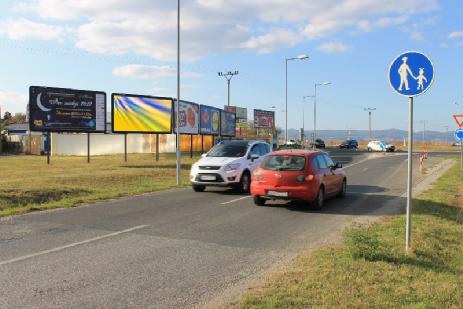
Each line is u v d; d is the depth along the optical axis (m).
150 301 5.25
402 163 34.78
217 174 15.67
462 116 23.42
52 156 39.25
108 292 5.55
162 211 11.82
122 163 29.06
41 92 26.75
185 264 6.79
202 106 38.47
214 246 7.94
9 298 5.32
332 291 5.31
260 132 87.25
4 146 49.91
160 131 31.47
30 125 26.44
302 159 12.30
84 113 28.39
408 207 7.31
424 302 4.98
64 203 13.00
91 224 9.95
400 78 7.11
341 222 10.34
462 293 5.32
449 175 22.70
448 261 6.91
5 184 16.05
